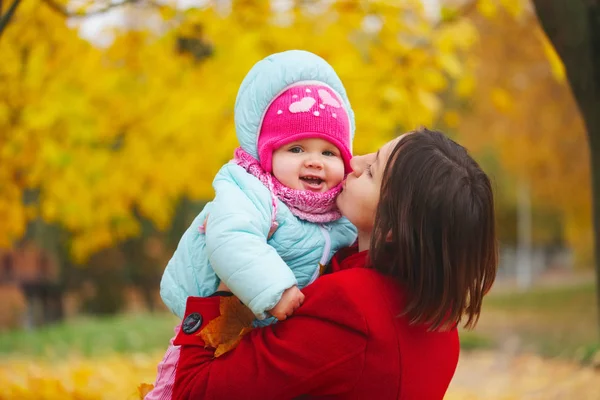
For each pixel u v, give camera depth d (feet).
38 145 22.95
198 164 26.48
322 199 7.14
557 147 55.98
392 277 6.45
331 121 7.29
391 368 6.19
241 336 6.45
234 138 21.90
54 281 62.90
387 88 18.35
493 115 53.42
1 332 33.01
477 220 6.19
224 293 6.79
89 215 31.22
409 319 6.24
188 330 6.59
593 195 13.34
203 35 18.83
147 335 30.35
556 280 116.57
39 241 61.31
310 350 6.11
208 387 6.24
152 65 21.49
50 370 20.71
